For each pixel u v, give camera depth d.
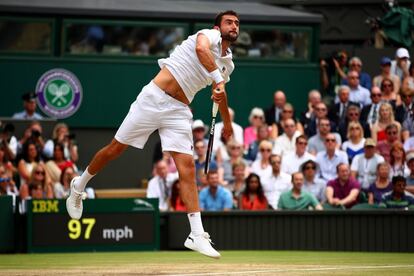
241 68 22.05
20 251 15.34
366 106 19.47
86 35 21.33
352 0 23.72
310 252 15.07
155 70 21.59
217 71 9.34
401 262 11.77
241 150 18.47
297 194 16.52
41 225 15.15
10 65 21.08
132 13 21.33
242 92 22.09
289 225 15.68
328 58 22.33
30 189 16.86
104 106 21.41
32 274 9.38
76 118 21.33
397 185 16.09
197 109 21.50
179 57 9.60
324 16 24.08
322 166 17.97
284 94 22.27
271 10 22.83
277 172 17.67
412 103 19.33
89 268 10.43
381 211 15.46
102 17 21.30
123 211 15.40
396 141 17.88
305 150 18.17
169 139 9.62
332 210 15.57
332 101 21.44
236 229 15.76
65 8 21.06
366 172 17.50
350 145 18.58
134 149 21.00
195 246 9.51
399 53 20.80
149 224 15.52
